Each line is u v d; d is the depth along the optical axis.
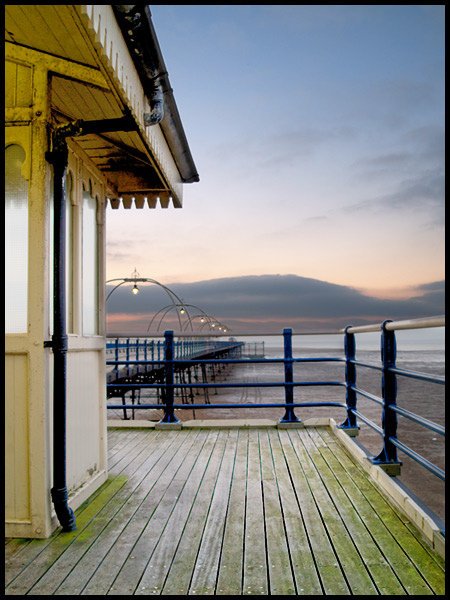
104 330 3.92
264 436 5.35
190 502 3.26
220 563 2.37
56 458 2.75
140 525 2.87
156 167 3.64
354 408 5.34
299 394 25.03
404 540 2.60
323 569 2.29
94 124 2.83
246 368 60.72
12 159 2.85
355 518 2.93
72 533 2.76
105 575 2.26
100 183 3.97
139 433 5.61
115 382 14.06
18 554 2.49
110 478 3.84
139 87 2.83
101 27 2.08
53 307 2.77
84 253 3.62
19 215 2.82
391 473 3.74
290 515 2.99
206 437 5.34
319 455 4.47
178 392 27.72
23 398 2.76
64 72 2.76
